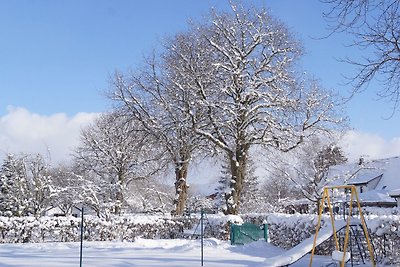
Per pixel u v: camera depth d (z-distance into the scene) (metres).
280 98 26.20
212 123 26.45
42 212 26.81
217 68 26.64
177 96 27.80
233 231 20.25
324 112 27.28
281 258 11.32
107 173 37.44
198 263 13.14
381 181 45.56
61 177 39.56
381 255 13.66
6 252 16.39
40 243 20.61
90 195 28.17
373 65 9.91
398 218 13.20
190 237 25.36
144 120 29.16
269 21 27.61
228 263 13.21
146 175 36.41
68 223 22.50
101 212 27.17
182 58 27.62
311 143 29.09
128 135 31.94
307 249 11.76
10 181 34.09
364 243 14.03
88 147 39.22
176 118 27.86
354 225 13.20
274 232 19.14
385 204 35.50
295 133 26.69
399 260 12.72
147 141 29.55
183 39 28.22
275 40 27.22
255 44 26.80
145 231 25.08
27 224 21.62
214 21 27.48
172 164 31.56
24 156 28.77
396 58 9.66
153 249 17.80
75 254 15.63
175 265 12.61
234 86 26.55
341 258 10.78
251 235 20.42
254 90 25.81
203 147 28.98
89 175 38.50
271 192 51.09
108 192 28.95
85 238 22.75
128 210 39.59
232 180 26.88
